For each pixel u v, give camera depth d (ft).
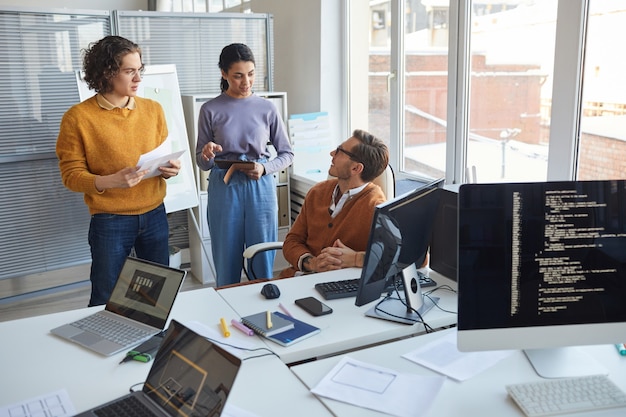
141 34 12.61
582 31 7.79
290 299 6.35
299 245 8.00
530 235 4.51
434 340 5.37
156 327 5.56
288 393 4.50
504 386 4.56
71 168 8.16
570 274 4.57
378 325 5.67
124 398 4.28
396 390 4.51
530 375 4.71
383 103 12.76
